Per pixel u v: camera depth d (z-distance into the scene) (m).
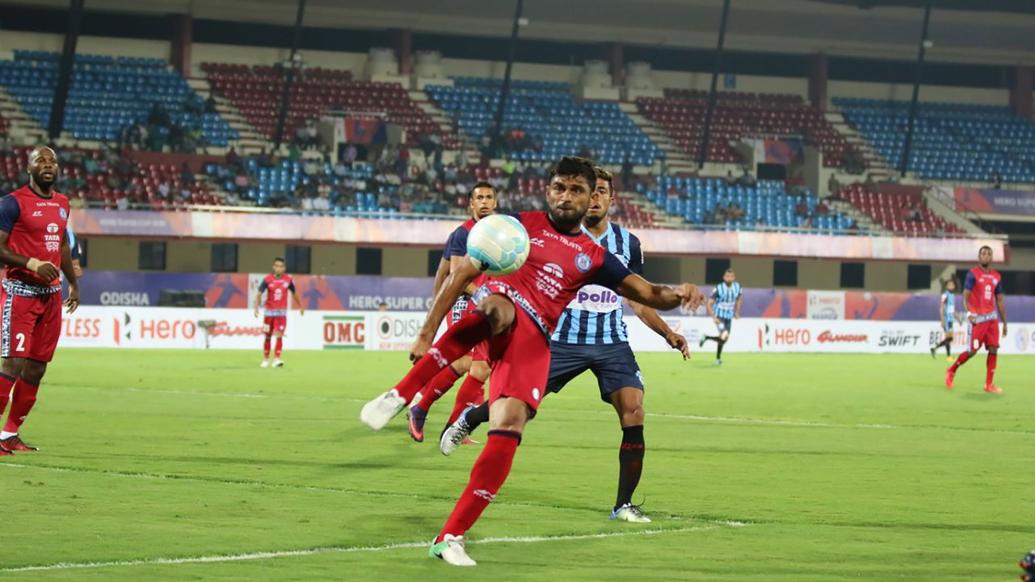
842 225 68.50
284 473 13.39
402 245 59.12
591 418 20.83
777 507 11.73
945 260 65.19
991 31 80.06
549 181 9.38
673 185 68.62
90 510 10.73
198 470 13.50
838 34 78.25
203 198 59.88
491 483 8.80
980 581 8.54
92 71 65.94
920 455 16.38
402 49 73.12
